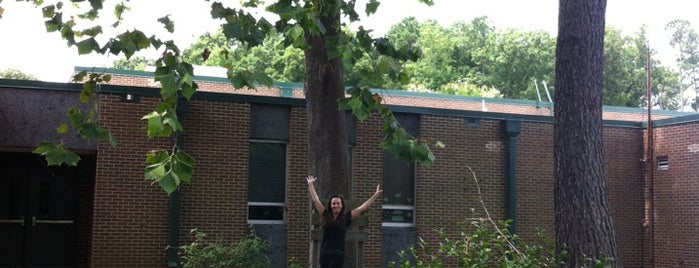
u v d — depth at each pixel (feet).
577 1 40.16
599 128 39.88
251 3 33.09
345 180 41.19
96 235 55.88
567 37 40.27
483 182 65.51
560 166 39.88
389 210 63.77
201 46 130.31
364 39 32.53
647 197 70.49
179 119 57.93
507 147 66.44
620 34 198.80
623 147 70.79
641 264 70.28
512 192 65.62
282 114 61.46
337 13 34.94
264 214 60.75
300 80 142.92
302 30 29.19
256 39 32.48
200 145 58.44
